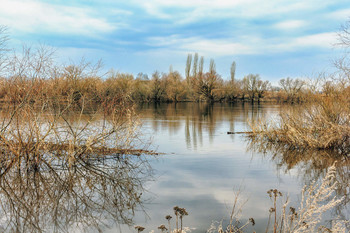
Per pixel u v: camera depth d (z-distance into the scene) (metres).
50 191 6.30
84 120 9.89
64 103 8.87
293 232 3.71
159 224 4.61
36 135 7.88
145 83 56.47
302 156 9.82
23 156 8.03
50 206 5.48
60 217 4.99
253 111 31.84
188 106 43.03
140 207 5.35
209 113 28.62
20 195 6.04
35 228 4.58
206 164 8.55
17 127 7.36
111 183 6.84
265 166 8.36
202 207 5.25
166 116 24.94
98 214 5.08
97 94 9.73
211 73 61.31
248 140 12.91
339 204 5.27
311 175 7.43
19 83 7.70
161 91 56.34
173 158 9.35
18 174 7.39
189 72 70.12
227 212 5.00
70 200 5.79
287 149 11.05
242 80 66.31
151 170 7.93
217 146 11.46
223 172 7.69
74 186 6.64
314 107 11.70
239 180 6.96
